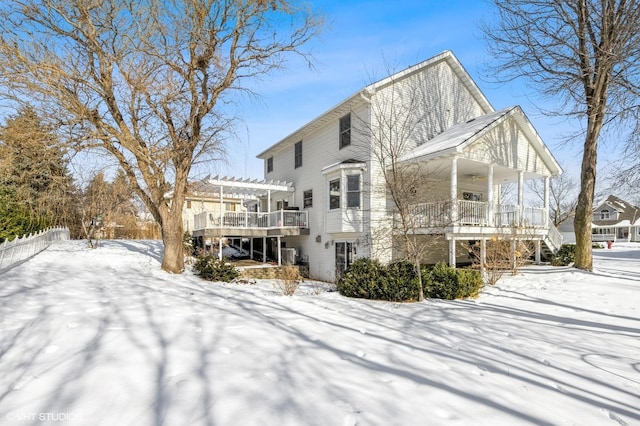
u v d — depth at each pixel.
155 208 12.66
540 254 16.02
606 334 5.56
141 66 11.24
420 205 12.30
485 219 13.07
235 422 2.49
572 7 11.82
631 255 22.23
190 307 6.21
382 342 4.69
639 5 10.53
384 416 2.71
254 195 22.84
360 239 14.28
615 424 2.80
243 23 11.23
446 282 8.80
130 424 2.42
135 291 7.66
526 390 3.35
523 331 5.65
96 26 10.73
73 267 11.41
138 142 11.77
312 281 15.71
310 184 18.22
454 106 17.06
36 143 10.41
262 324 5.28
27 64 9.55
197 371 3.34
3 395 2.77
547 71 12.79
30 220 14.85
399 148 10.34
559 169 15.78
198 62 11.42
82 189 17.98
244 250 23.59
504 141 13.98
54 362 3.42
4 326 4.43
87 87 10.90
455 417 2.76
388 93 14.60
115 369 3.28
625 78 11.62
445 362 4.01
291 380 3.26
